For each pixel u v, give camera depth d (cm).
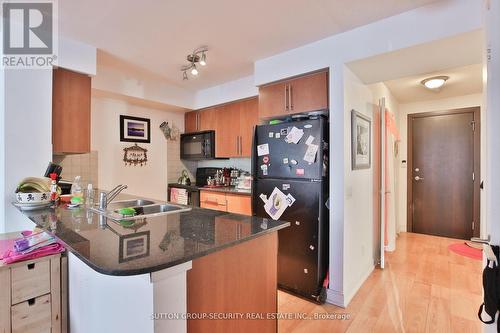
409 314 211
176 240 111
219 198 346
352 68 232
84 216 161
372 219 303
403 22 190
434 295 240
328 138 236
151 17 197
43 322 145
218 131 382
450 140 418
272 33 221
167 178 415
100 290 122
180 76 332
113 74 310
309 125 233
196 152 405
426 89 367
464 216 409
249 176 363
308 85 246
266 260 142
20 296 137
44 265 146
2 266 131
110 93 315
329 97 231
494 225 110
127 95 325
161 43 240
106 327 120
